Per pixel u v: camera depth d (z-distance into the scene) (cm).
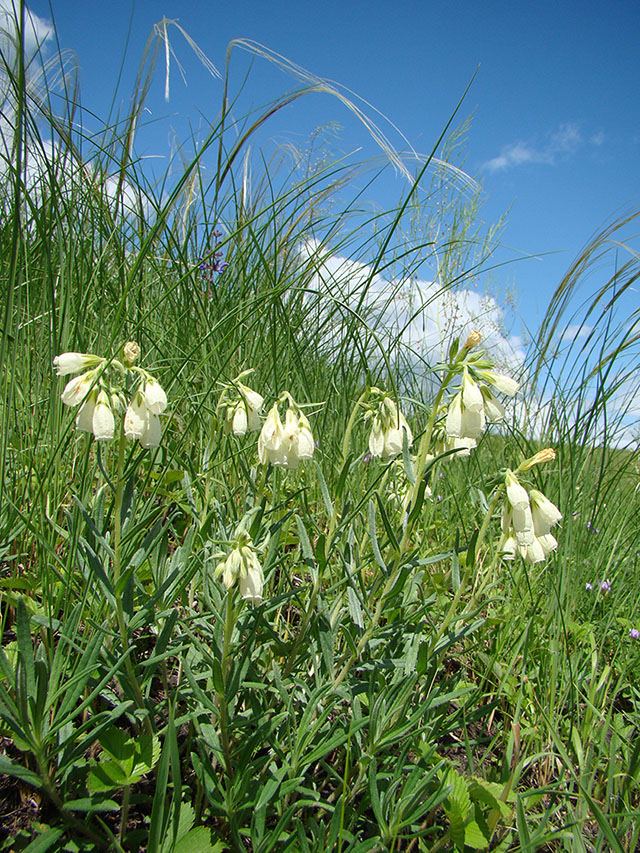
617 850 27
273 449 31
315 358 65
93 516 30
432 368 30
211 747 27
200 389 52
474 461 65
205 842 25
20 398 45
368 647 32
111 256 53
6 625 34
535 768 36
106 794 25
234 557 25
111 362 26
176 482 46
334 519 33
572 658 41
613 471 66
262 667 35
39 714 23
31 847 23
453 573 32
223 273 59
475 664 42
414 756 35
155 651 28
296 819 25
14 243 30
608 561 54
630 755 34
